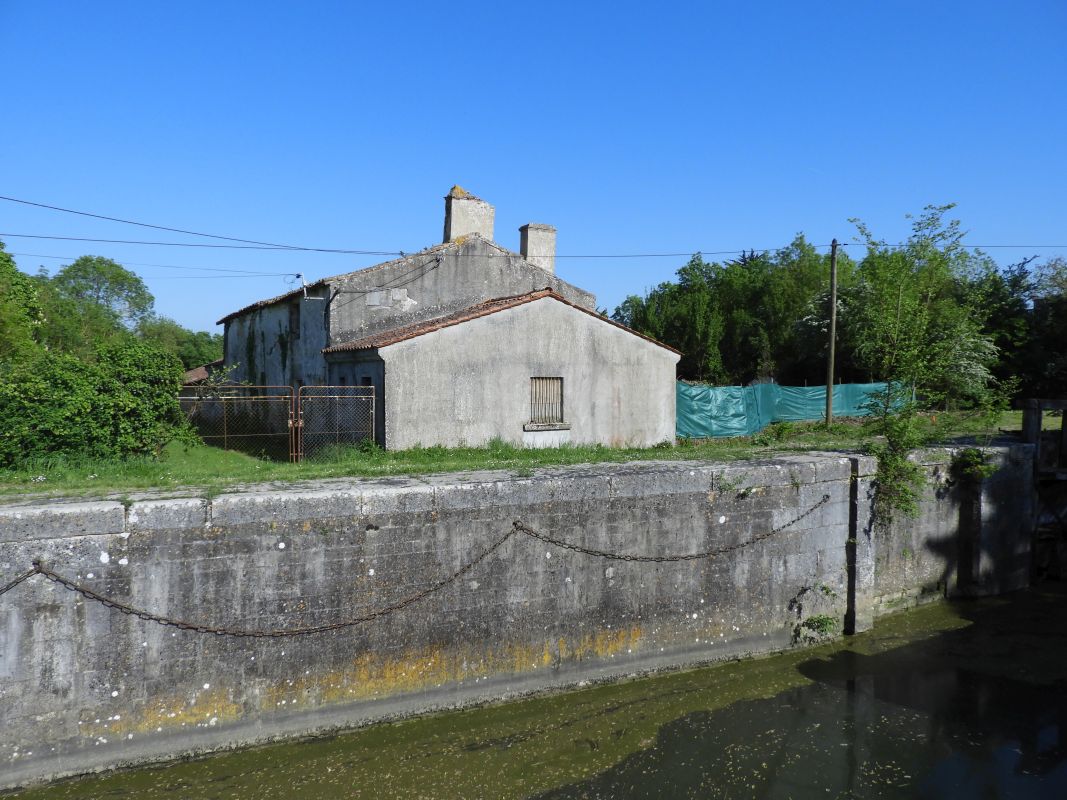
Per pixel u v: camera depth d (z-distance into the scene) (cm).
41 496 796
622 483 988
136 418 1307
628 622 1002
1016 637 1202
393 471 1022
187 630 762
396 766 780
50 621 707
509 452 1512
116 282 6550
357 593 836
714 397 2386
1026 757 839
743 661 1089
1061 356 2836
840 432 1886
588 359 1914
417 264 2083
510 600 921
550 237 2412
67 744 718
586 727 879
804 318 3816
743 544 1085
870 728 898
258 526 788
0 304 2106
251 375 2672
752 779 782
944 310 2236
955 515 1391
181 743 763
